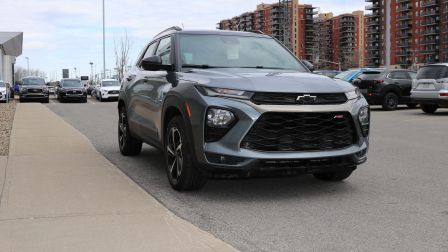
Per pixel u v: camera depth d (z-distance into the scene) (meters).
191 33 6.78
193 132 5.32
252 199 5.59
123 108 8.42
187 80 5.70
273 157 5.04
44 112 18.09
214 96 5.21
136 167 7.46
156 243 4.05
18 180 6.25
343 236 4.35
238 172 5.09
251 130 5.05
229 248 3.95
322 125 5.27
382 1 166.62
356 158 5.49
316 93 5.23
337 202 5.46
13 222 4.57
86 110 22.02
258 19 137.38
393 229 4.54
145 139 7.10
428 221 4.76
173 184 5.89
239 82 5.26
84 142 9.77
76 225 4.49
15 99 39.50
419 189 6.06
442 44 147.25
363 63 167.00
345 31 177.88
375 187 6.17
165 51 6.89
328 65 168.88
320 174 6.47
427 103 16.89
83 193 5.62
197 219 4.84
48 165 7.27
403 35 160.12
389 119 15.46
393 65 162.38
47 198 5.40
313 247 4.09
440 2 147.25
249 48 6.83
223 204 5.38
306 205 5.34
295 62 6.87
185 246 3.99
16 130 11.79
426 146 9.67
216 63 6.38
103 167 7.13
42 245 4.00
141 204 5.18
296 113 5.13
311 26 146.25
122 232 4.31
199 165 5.29
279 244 4.16
